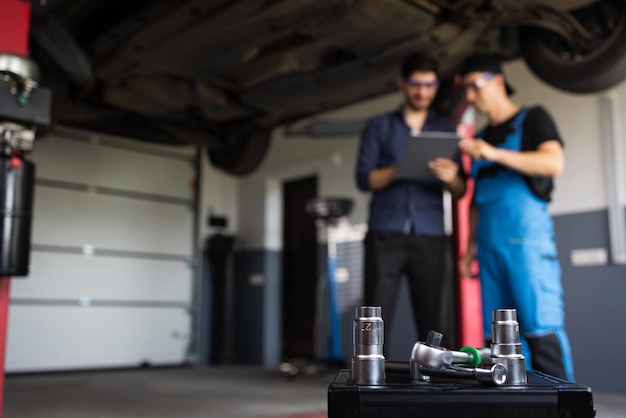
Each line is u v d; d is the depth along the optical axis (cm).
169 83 370
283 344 640
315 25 281
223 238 648
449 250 309
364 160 220
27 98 208
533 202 171
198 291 644
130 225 606
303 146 611
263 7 268
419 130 219
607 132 378
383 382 77
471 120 322
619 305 368
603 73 263
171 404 322
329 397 73
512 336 79
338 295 558
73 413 291
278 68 334
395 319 497
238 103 396
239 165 477
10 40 221
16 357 524
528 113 180
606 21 263
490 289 175
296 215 642
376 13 270
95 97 396
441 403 71
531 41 291
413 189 212
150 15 288
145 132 464
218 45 309
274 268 645
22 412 295
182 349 629
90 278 574
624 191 372
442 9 273
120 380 469
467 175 213
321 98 377
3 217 203
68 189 568
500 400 71
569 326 391
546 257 167
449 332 213
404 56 311
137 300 603
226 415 281
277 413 288
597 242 382
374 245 211
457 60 306
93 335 570
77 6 304
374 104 538
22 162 209
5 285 213
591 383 376
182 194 648
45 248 550
